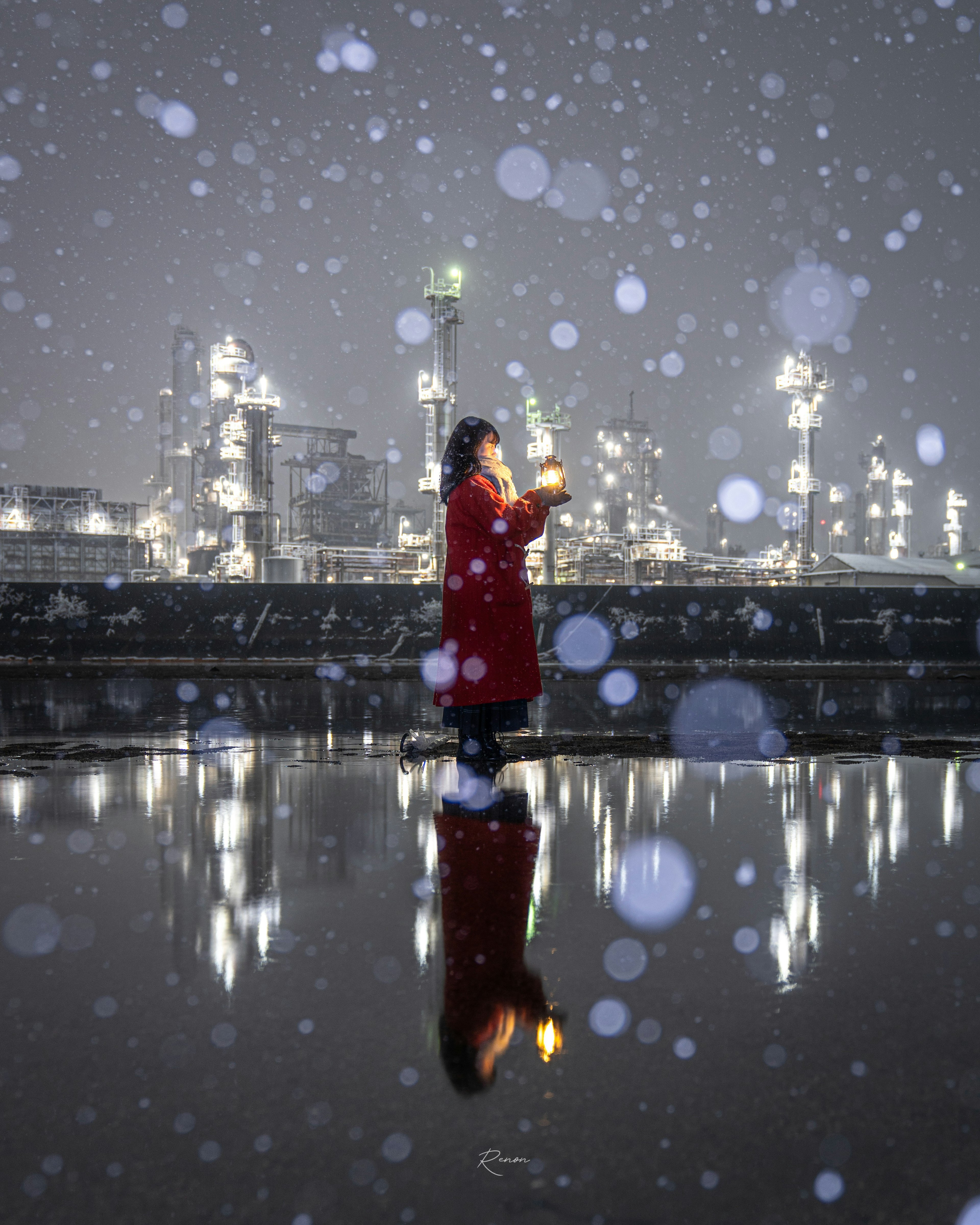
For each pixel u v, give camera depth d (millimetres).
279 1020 1353
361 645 21516
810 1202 875
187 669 18594
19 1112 1067
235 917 1916
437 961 1629
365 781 3949
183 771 4301
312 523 88438
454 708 4691
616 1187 901
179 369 142375
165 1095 1109
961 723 7469
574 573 51219
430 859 2471
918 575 45531
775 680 16562
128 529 69500
